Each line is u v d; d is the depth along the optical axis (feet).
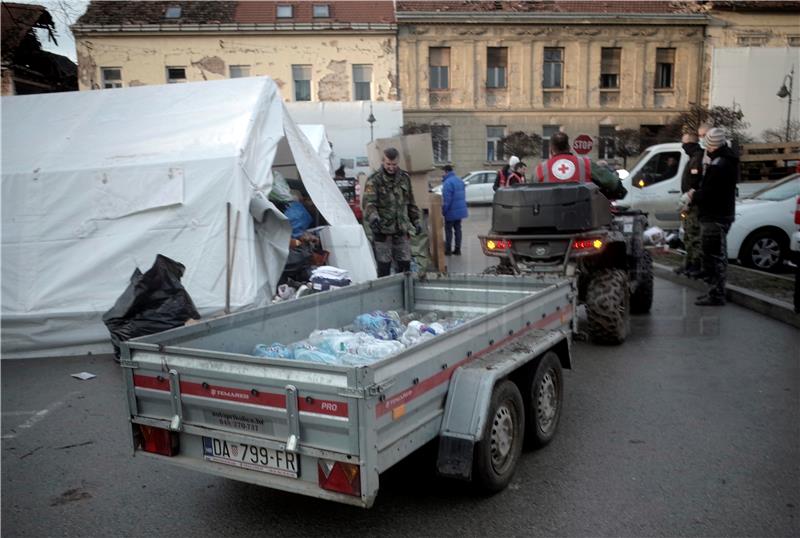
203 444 10.18
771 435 13.82
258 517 11.03
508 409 11.76
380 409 8.82
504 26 86.63
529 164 85.46
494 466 11.34
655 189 43.70
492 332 11.98
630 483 11.80
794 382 17.28
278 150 32.37
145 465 13.23
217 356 9.71
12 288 21.79
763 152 45.01
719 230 26.58
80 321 21.68
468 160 90.79
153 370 10.39
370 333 13.75
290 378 9.08
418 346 9.71
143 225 22.49
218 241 22.50
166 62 88.99
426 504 11.27
